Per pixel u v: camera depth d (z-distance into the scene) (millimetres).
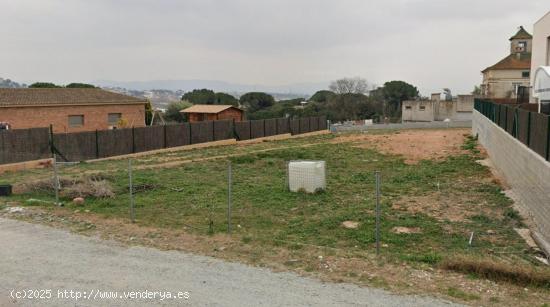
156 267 8703
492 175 20219
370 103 86062
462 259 8766
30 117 37625
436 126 55750
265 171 22484
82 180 17656
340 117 82875
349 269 8648
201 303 7117
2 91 38469
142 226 11711
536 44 33156
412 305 7047
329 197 15922
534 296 7484
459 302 7199
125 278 8133
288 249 9930
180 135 34719
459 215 13438
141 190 16812
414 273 8438
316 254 9555
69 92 43031
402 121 74688
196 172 21906
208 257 9320
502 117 21328
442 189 17312
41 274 8312
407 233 11516
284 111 81500
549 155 11984
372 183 18734
